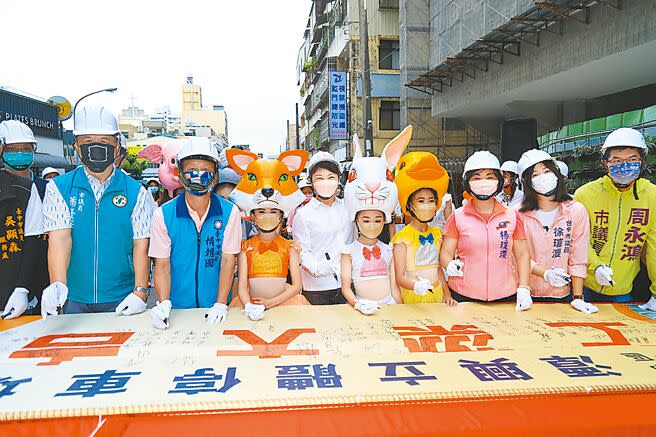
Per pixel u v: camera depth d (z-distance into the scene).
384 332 3.10
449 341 2.97
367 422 2.22
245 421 2.21
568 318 3.44
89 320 3.30
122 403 2.26
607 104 14.52
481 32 14.16
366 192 3.72
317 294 4.54
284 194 3.67
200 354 2.76
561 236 3.88
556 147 12.15
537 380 2.54
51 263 3.45
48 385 2.41
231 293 4.05
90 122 3.46
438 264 4.05
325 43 27.08
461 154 20.55
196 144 3.35
